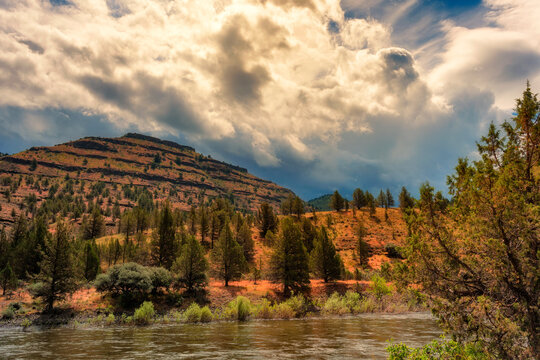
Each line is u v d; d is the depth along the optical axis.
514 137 10.01
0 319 39.31
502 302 8.54
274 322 37.81
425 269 9.91
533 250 8.37
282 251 58.00
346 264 94.31
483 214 9.28
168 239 68.62
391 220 138.50
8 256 68.31
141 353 19.39
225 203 147.00
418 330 28.70
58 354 19.44
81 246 76.25
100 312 43.62
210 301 51.38
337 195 160.12
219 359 17.34
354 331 28.50
